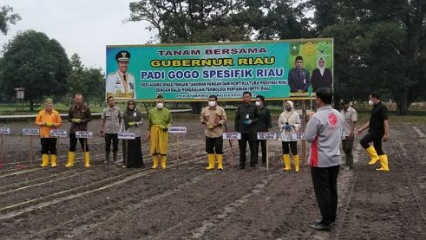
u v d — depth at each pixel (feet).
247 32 200.54
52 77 274.57
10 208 30.71
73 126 49.60
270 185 38.78
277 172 46.16
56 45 282.77
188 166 51.31
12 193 35.55
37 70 269.44
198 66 61.00
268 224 26.43
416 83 190.39
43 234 24.75
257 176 43.68
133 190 36.70
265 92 59.52
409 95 205.98
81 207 30.89
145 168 49.21
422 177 42.52
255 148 49.03
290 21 244.42
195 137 93.81
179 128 49.21
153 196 34.63
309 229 25.61
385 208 30.37
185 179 41.98
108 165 51.24
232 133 47.78
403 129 119.03
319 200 25.32
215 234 24.53
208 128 48.16
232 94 60.44
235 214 28.78
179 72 61.52
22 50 274.57
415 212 29.37
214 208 30.58
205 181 40.93
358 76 183.11
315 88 58.34
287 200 32.78
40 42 278.26
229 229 25.45
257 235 24.39
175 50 61.46
